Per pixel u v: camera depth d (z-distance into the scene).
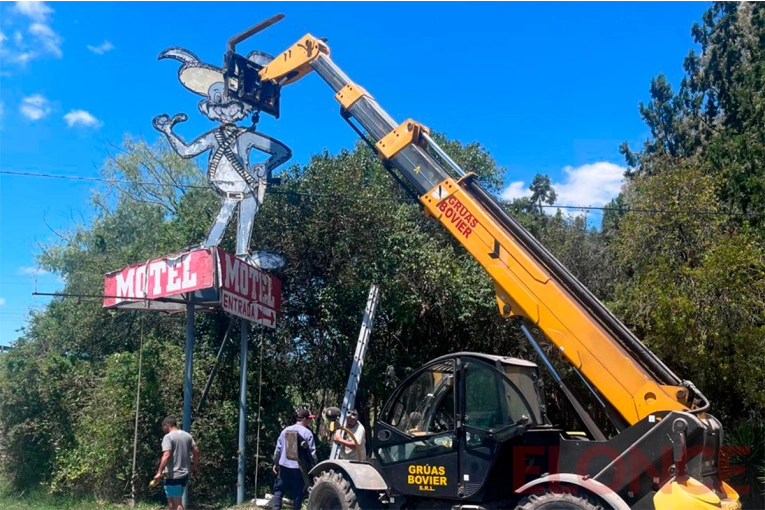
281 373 15.12
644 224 14.38
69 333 16.00
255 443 13.80
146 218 24.98
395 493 7.86
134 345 15.66
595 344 6.89
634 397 6.60
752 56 20.16
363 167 16.39
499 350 17.12
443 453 7.40
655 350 13.20
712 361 12.62
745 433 11.34
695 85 23.62
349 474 7.93
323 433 15.73
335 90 10.20
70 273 22.08
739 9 22.47
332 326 14.97
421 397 7.96
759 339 12.20
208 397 13.80
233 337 14.83
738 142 15.48
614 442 6.58
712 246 13.39
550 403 14.66
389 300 14.91
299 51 10.87
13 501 12.66
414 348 17.02
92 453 12.31
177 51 13.39
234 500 12.70
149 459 12.53
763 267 12.95
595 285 17.86
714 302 12.63
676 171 14.92
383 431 8.08
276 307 13.27
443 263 15.29
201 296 12.20
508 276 7.55
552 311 7.18
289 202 14.91
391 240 15.08
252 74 11.58
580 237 19.09
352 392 12.58
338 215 14.84
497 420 7.04
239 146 13.19
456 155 20.94
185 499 11.84
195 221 15.82
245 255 12.88
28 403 13.84
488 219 7.91
